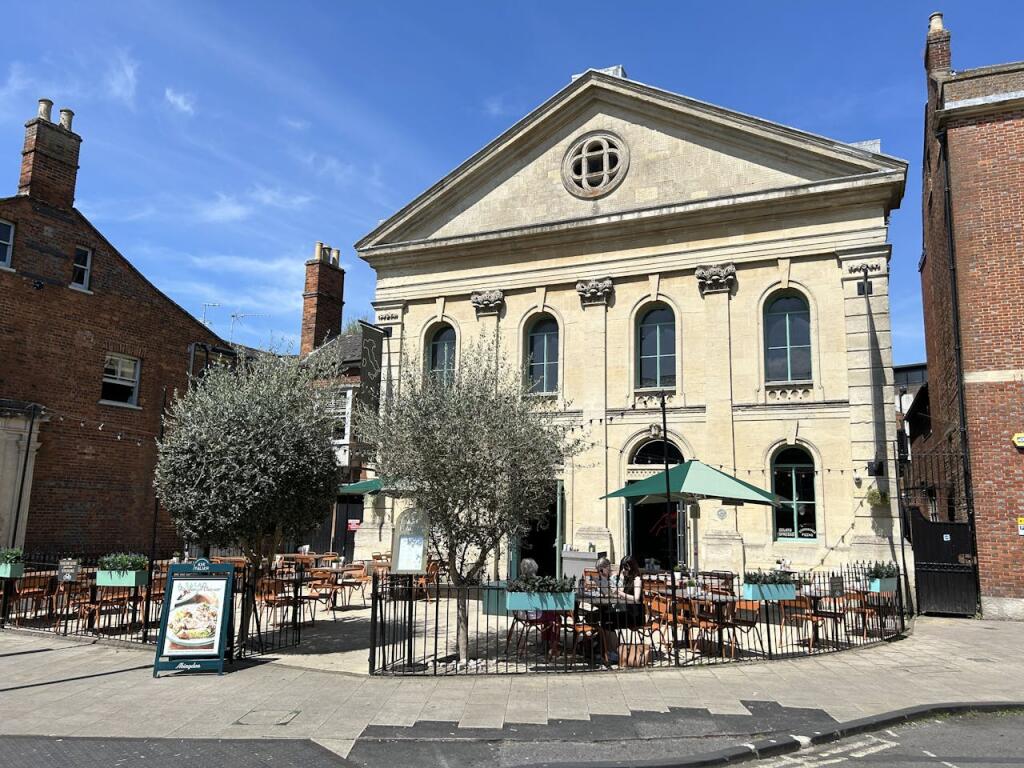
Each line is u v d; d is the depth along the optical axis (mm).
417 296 19781
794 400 15688
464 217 19594
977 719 7645
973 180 14914
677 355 16891
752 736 6945
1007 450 13922
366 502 19828
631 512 16906
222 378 11828
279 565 17422
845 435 15156
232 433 10711
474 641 11898
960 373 14609
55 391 18703
